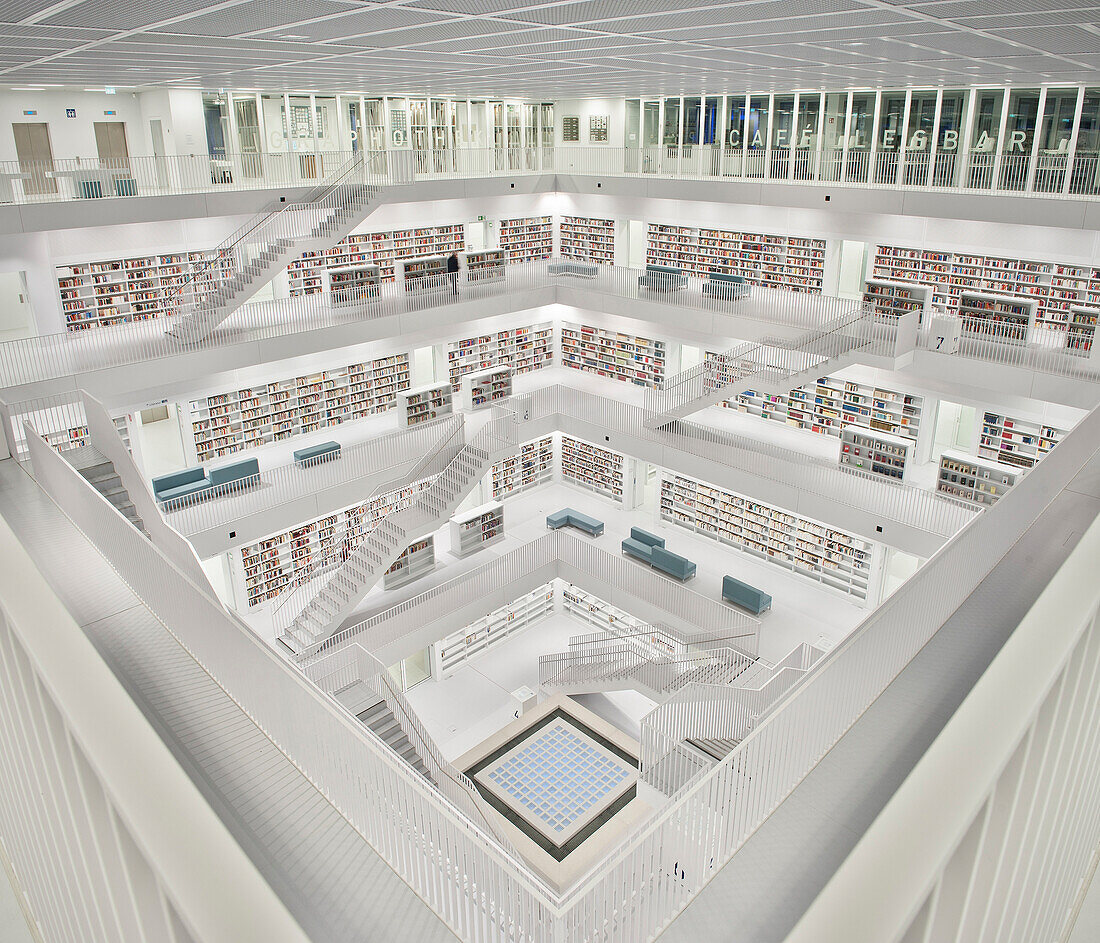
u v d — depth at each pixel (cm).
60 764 169
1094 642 172
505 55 1034
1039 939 204
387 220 2348
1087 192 1723
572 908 408
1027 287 1855
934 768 129
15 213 1617
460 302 2145
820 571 2086
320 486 1852
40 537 716
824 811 370
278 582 2034
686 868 429
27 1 571
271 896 110
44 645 162
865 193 1938
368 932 345
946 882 135
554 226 2773
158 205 1797
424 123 2569
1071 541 512
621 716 1942
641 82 1653
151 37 788
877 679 475
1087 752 197
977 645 429
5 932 250
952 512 1683
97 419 1244
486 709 1933
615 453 2494
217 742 432
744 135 2386
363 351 2311
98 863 164
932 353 1723
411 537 1784
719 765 478
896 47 928
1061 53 952
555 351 2809
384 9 641
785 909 338
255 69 1223
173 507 1739
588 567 2034
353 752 433
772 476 1905
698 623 1842
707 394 2003
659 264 2556
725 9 650
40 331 1797
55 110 2048
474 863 409
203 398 2047
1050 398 1600
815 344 1838
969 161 1870
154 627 538
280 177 2066
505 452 1873
